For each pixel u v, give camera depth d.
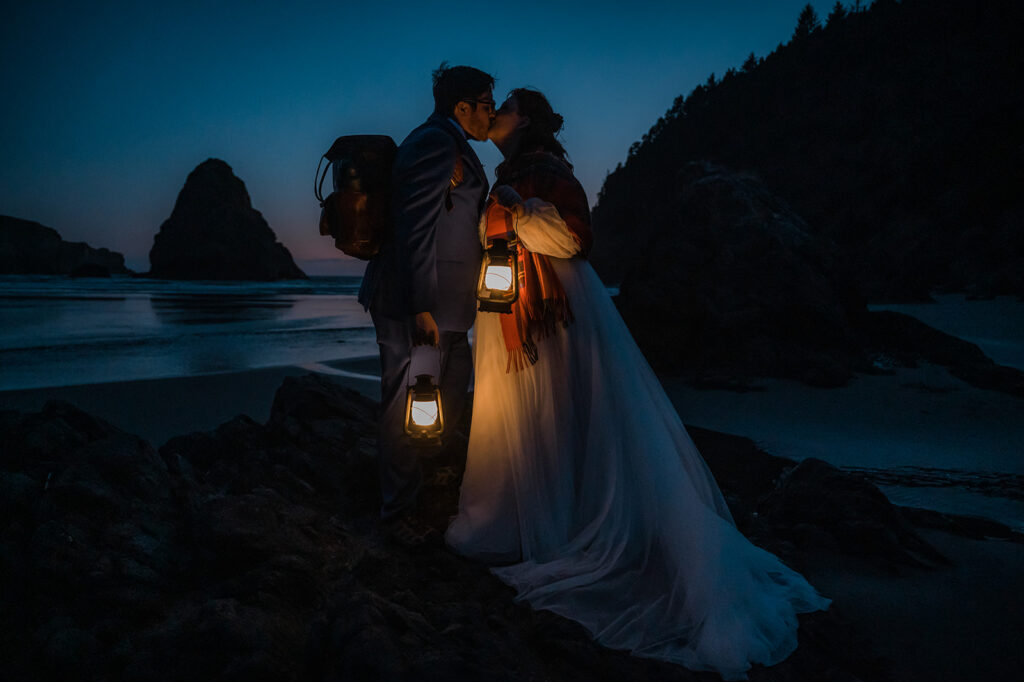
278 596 2.23
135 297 41.22
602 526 2.51
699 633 2.19
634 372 2.58
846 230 58.38
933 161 54.94
